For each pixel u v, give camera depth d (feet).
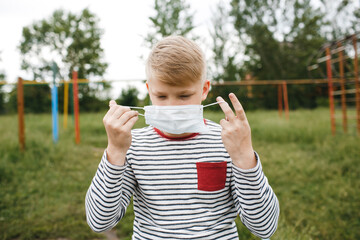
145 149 3.77
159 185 3.59
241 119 3.11
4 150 16.56
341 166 14.08
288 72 73.72
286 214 9.36
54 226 8.79
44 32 91.45
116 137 3.20
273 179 12.82
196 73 3.50
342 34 75.82
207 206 3.53
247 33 74.79
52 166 14.89
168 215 3.49
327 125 26.27
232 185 3.64
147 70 3.73
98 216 3.25
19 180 12.92
